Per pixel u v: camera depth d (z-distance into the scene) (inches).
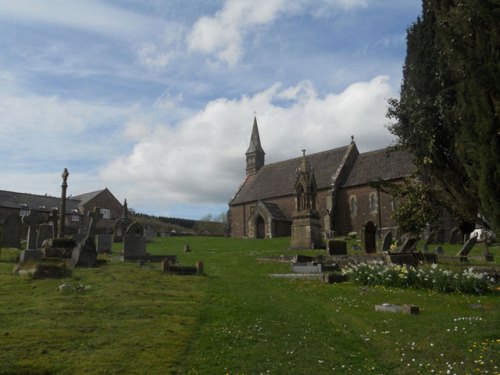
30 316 471.2
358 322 510.9
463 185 613.0
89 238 850.1
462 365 373.1
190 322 486.9
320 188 2618.1
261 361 383.9
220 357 390.0
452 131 578.6
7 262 848.3
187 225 4264.3
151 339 419.8
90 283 667.4
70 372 339.3
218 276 868.6
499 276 753.0
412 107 649.6
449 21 524.4
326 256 1078.4
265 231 2645.2
